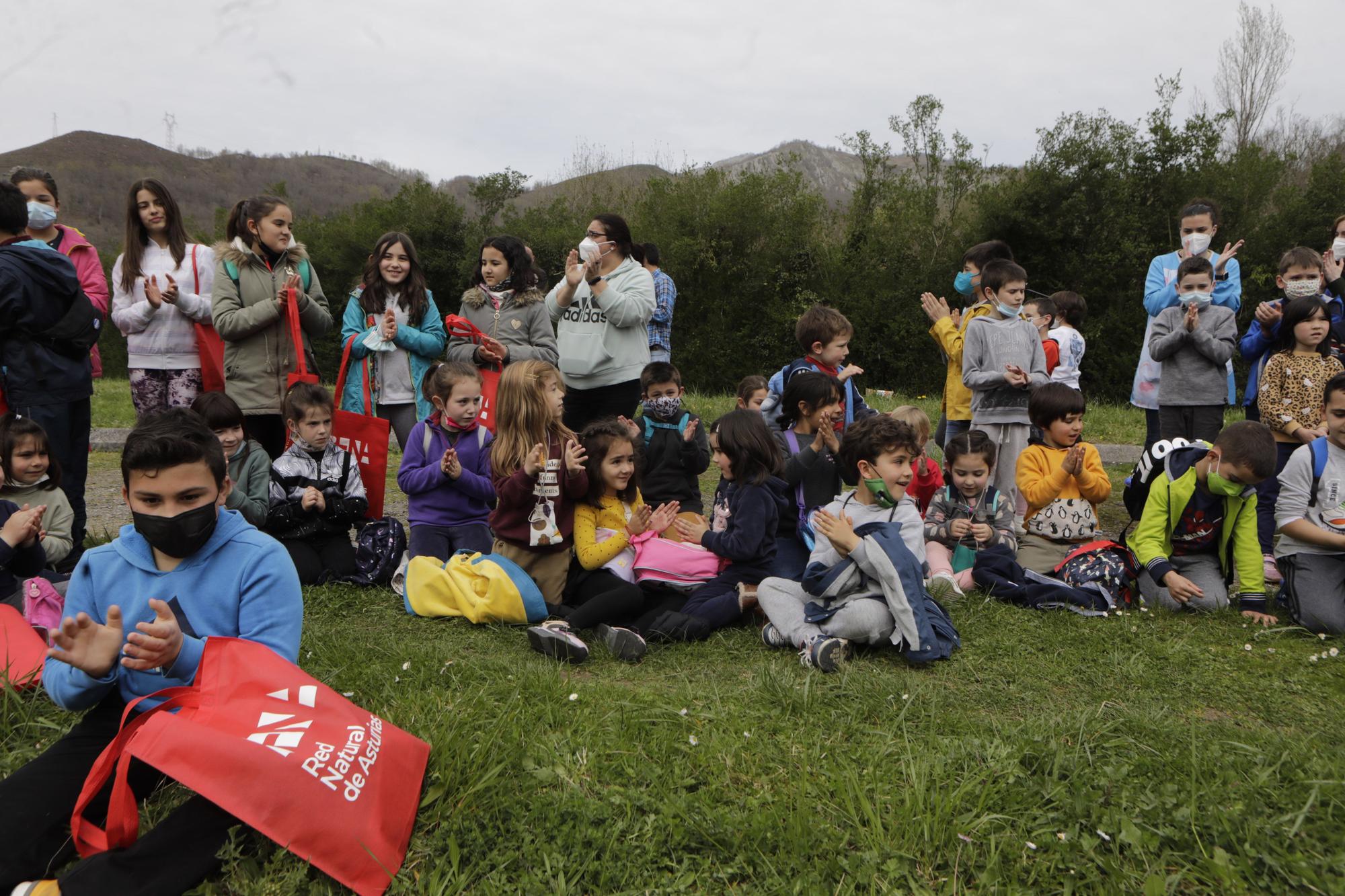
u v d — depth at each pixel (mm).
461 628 3982
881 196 22375
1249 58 24500
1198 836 2248
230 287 5062
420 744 2389
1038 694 3262
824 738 2773
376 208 24406
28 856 2084
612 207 24141
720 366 20656
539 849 2191
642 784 2482
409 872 2143
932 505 4781
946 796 2375
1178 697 3256
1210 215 6062
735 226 20734
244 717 2141
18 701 2787
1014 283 5441
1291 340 5242
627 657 3582
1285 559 4195
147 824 2273
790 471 4477
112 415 12148
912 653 3449
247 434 4660
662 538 4355
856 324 20688
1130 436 10492
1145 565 4250
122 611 2381
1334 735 2904
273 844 2168
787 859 2168
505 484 4059
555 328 6578
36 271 4301
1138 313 19734
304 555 4551
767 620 4055
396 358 5504
